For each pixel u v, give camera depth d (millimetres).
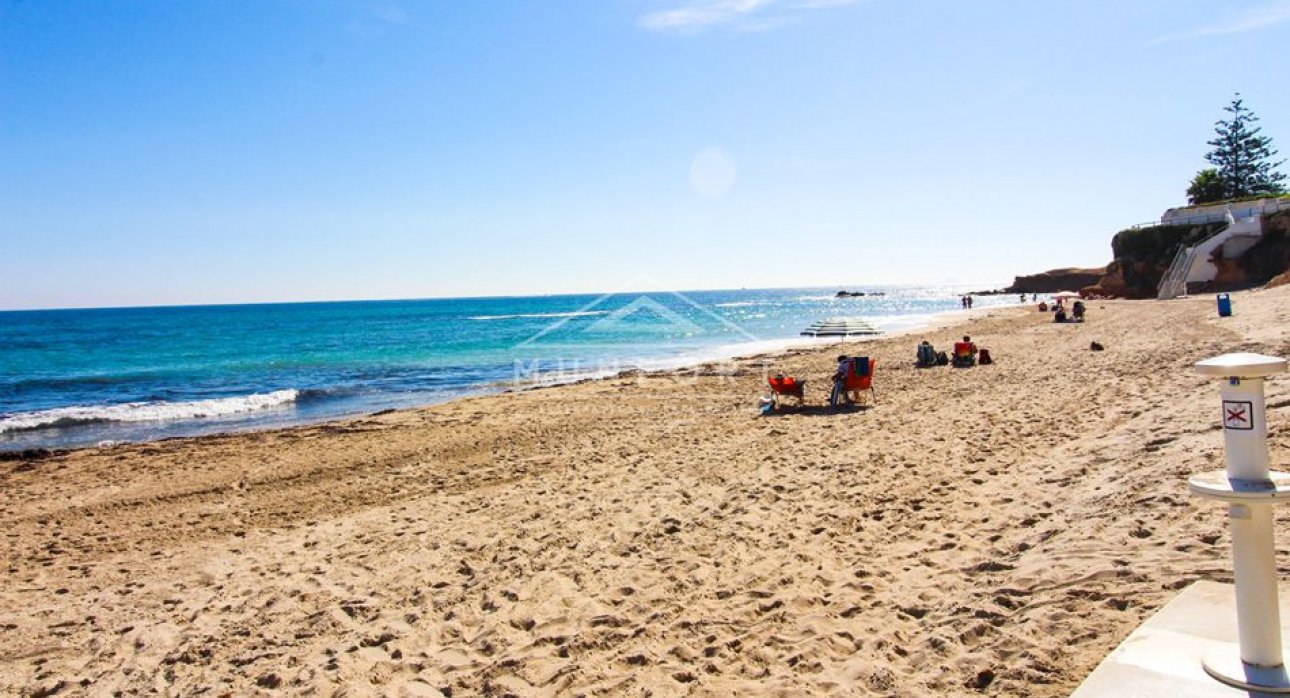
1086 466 7508
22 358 39312
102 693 4496
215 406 20438
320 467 11719
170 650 5105
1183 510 5438
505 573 6055
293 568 6809
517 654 4477
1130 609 3949
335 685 4250
